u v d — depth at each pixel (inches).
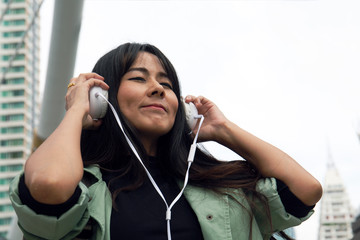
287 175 79.0
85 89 75.4
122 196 71.1
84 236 67.9
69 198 60.7
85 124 80.0
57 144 64.0
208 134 87.2
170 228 69.0
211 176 78.1
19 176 62.8
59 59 303.6
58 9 272.1
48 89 331.6
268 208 77.8
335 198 4340.6
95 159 78.4
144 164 76.4
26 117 3383.4
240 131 84.6
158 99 78.7
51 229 60.9
